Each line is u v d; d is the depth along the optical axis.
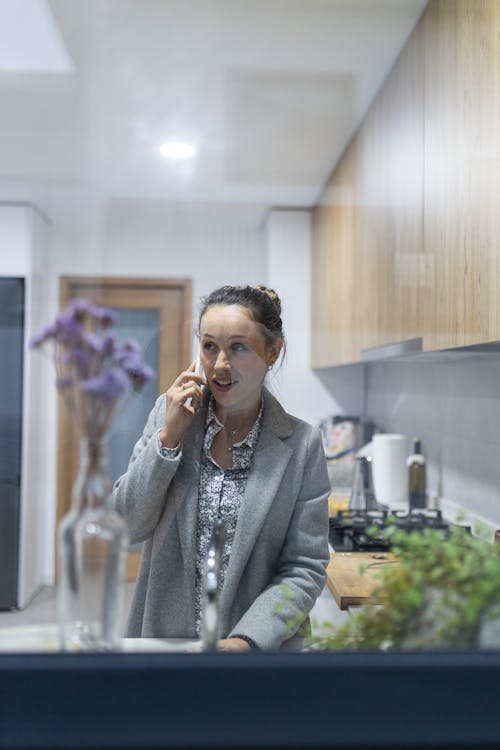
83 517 0.80
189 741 0.75
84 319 0.92
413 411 1.41
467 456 1.43
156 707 0.75
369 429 1.35
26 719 0.74
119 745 0.75
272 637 0.94
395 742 0.77
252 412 1.06
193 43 1.25
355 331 1.31
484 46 1.08
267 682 0.76
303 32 1.28
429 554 0.90
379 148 1.30
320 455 1.09
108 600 0.79
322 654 0.80
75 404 0.88
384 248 1.29
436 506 1.38
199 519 1.01
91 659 0.77
